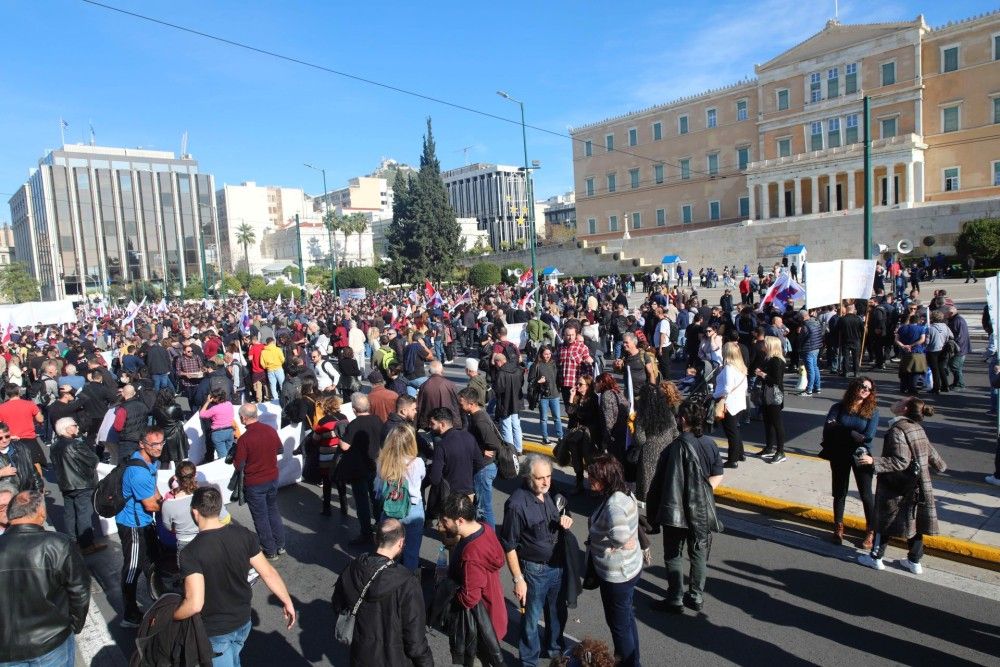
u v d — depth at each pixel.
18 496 4.24
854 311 14.59
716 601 5.82
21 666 4.04
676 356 19.33
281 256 137.12
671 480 5.52
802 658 4.90
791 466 8.98
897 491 6.02
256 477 7.07
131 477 5.95
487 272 55.56
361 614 3.85
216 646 4.15
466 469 6.52
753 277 47.78
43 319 33.34
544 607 4.94
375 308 30.72
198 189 125.88
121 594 6.88
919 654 4.88
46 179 112.12
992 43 46.72
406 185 74.88
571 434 8.48
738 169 62.09
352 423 7.45
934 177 50.22
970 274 33.09
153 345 15.97
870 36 51.94
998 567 6.15
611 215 73.31
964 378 14.03
